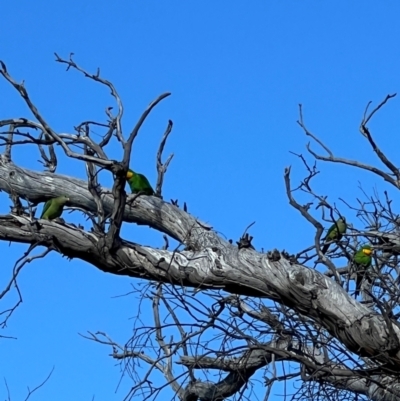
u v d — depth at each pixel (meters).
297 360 10.81
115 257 10.89
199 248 11.30
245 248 11.13
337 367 10.78
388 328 10.30
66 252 10.81
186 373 10.66
